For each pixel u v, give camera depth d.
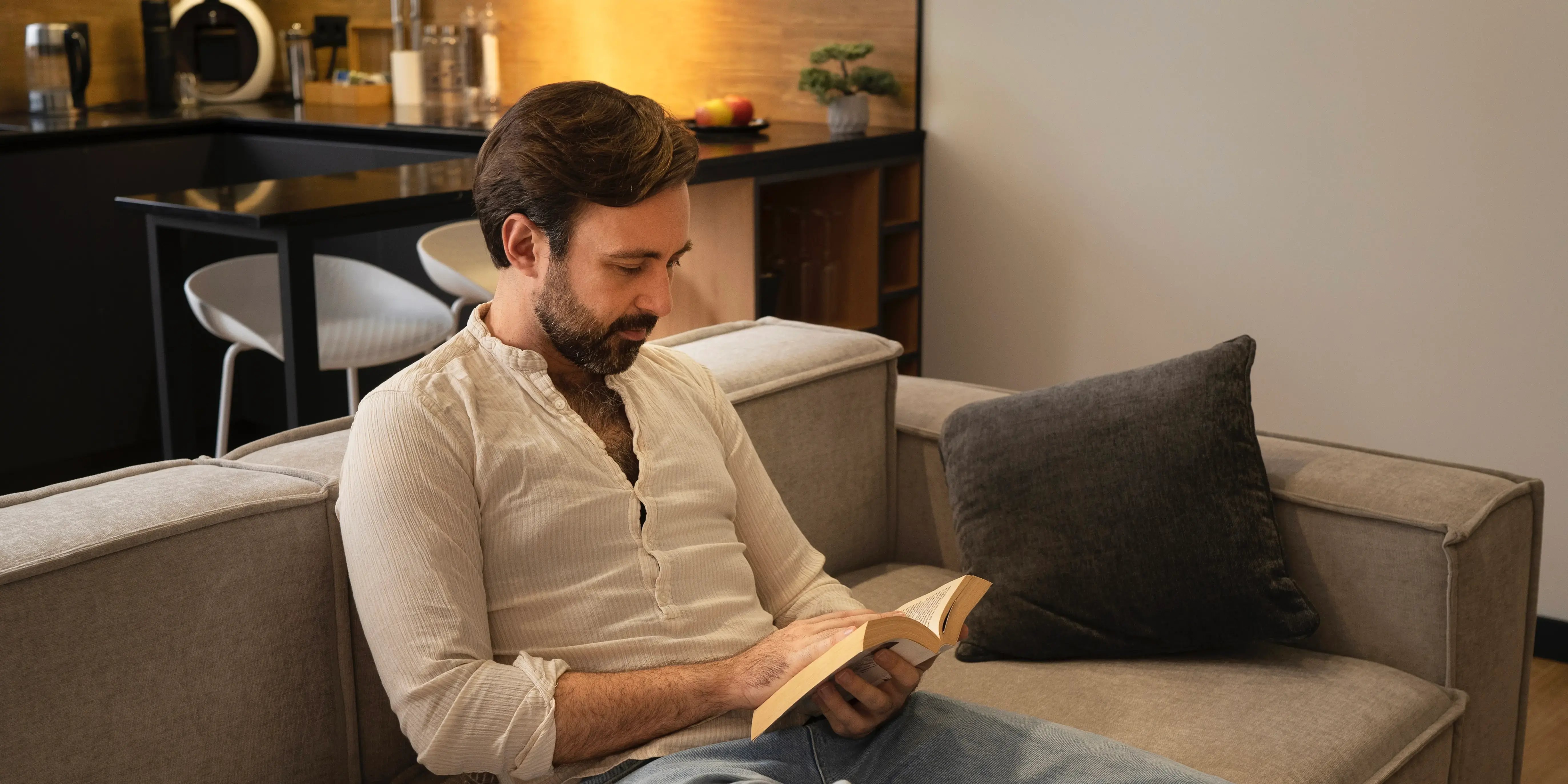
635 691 1.20
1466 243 2.68
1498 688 1.75
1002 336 3.39
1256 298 2.97
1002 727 1.32
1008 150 3.27
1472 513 1.65
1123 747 1.30
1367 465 1.78
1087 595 1.69
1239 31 2.88
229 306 2.99
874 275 3.31
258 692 1.27
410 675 1.14
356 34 4.39
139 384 3.76
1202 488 1.68
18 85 4.02
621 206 1.21
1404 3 2.66
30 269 3.42
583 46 3.96
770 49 3.61
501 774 1.17
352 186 2.62
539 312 1.25
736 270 3.09
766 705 1.16
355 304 3.14
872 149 3.24
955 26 3.29
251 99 4.29
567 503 1.24
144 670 1.18
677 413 1.39
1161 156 3.04
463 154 3.37
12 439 3.47
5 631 1.08
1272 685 1.61
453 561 1.18
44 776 1.11
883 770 1.26
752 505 1.49
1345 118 2.78
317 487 1.33
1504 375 2.67
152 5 4.04
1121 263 3.15
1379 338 2.82
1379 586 1.69
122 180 3.59
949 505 2.03
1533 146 2.56
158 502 1.24
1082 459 1.73
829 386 1.93
